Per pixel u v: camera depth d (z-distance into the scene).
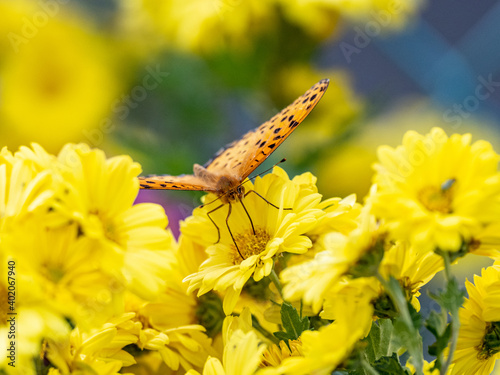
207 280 0.46
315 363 0.41
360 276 0.42
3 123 0.67
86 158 0.43
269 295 0.47
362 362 0.42
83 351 0.43
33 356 0.42
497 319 0.44
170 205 0.67
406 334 0.42
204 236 0.47
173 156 0.68
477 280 0.45
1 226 0.41
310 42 0.68
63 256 0.42
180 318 0.48
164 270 0.42
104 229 0.43
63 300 0.41
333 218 0.46
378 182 0.42
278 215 0.46
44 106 0.67
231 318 0.45
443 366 0.42
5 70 0.67
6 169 0.43
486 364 0.46
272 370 0.41
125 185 0.43
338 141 0.69
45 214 0.42
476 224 0.41
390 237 0.42
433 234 0.41
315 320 0.45
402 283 0.44
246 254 0.47
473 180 0.42
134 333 0.45
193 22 0.68
